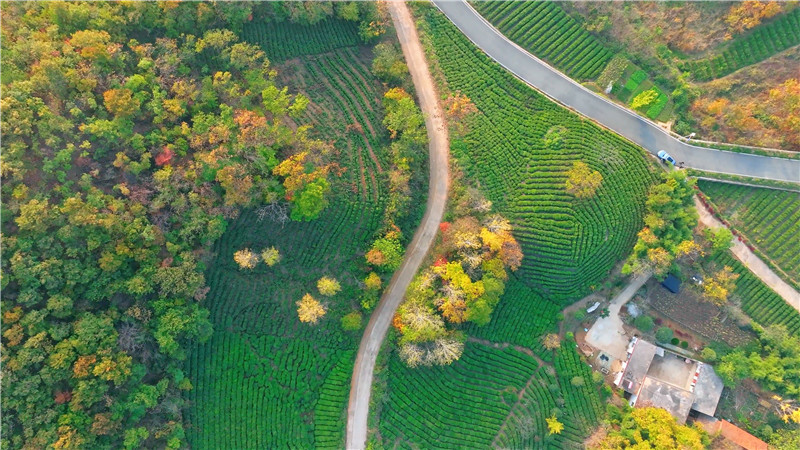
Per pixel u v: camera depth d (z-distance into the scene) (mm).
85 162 57500
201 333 63688
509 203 75312
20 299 52438
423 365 72562
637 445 68688
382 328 72125
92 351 55094
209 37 63094
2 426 51438
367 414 70750
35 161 55188
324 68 72188
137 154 59406
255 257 63844
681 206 73750
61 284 54875
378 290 70375
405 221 72438
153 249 58688
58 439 52219
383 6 73812
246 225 65625
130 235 56781
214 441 66938
